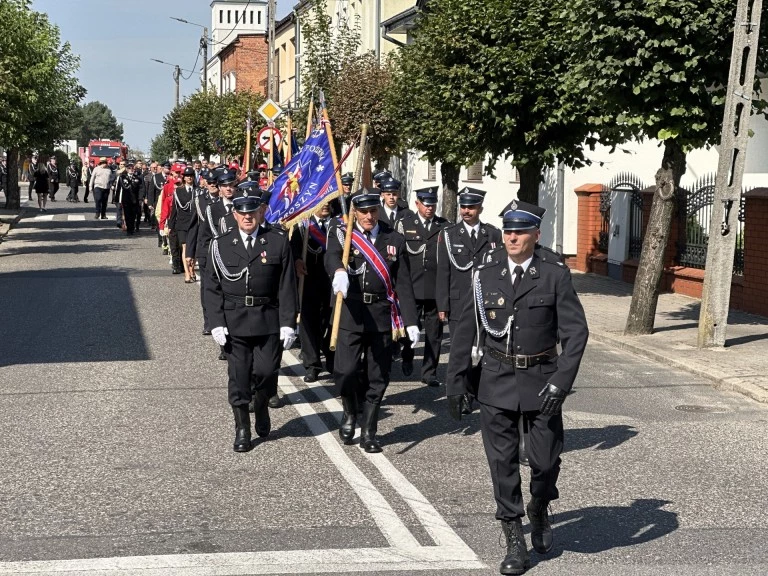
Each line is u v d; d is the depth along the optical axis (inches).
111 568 212.4
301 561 217.2
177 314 611.5
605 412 369.1
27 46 978.1
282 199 392.2
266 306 310.5
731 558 221.6
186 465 293.7
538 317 215.3
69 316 601.3
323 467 292.5
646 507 258.8
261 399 319.6
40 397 382.9
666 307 656.4
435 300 409.1
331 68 1142.3
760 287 612.4
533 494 221.0
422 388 412.2
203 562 216.1
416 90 764.0
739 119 497.4
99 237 1210.6
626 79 499.5
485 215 1111.6
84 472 285.9
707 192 705.6
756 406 381.4
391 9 1434.5
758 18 482.3
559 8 600.1
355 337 314.8
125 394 389.4
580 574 211.9
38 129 1619.1
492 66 635.5
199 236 509.7
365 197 316.8
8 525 241.0
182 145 2236.7
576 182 940.6
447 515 249.9
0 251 1028.5
